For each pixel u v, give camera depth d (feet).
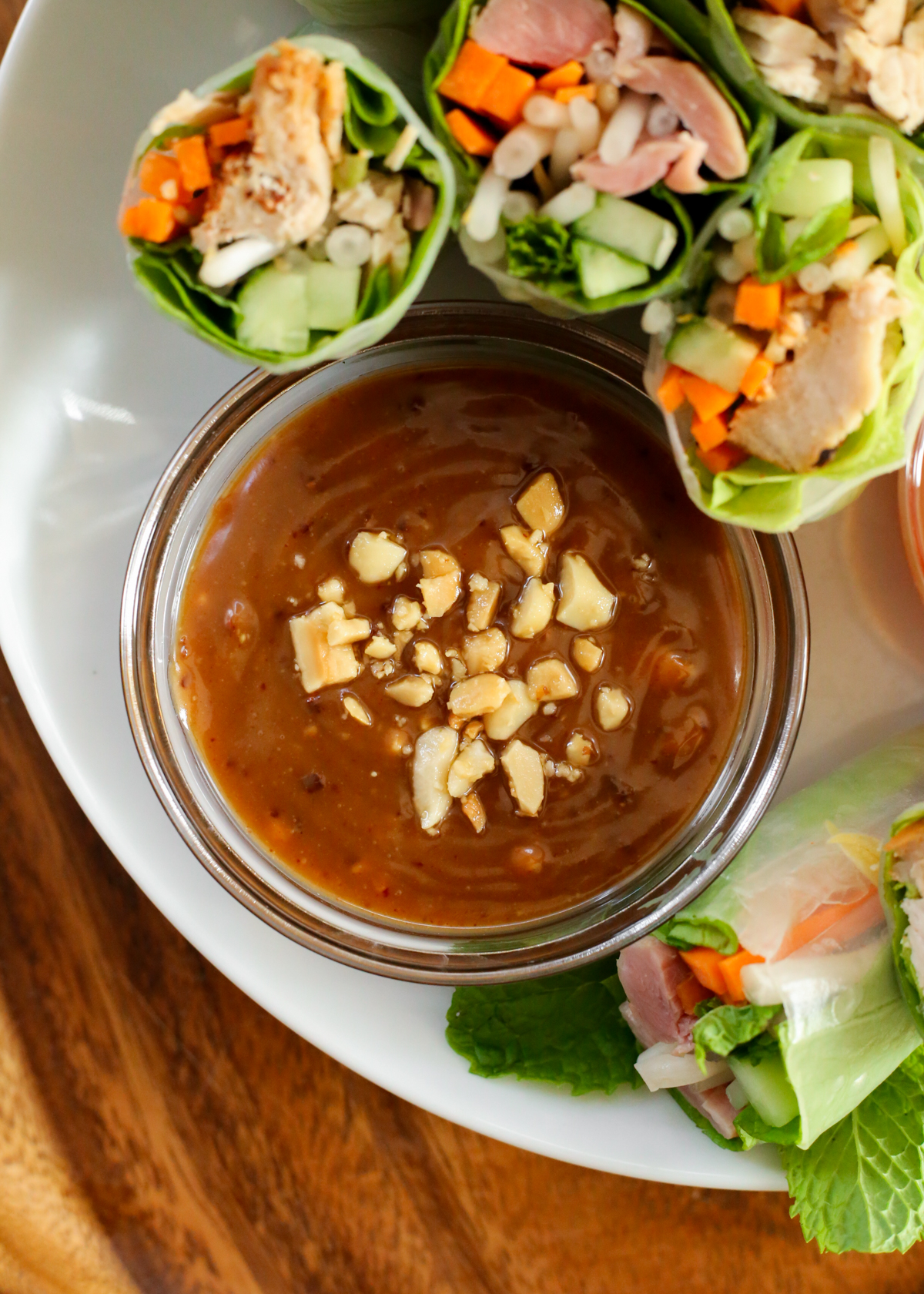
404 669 1.24
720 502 1.18
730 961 1.25
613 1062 1.29
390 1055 1.28
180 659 1.25
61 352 1.27
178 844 1.27
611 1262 1.32
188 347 1.28
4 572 1.27
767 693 1.25
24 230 1.25
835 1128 1.29
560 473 1.25
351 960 1.24
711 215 1.15
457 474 1.25
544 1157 1.32
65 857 1.31
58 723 1.27
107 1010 1.31
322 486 1.25
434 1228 1.31
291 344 1.14
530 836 1.25
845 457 1.18
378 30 1.20
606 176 1.13
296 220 1.12
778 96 1.14
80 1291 1.30
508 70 1.13
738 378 1.16
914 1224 1.27
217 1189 1.31
